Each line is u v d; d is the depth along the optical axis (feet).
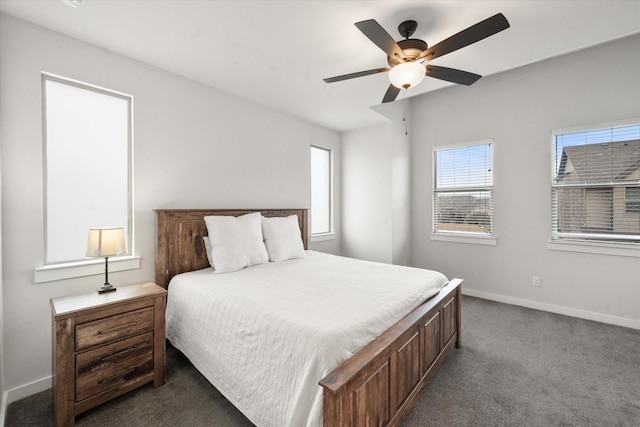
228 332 5.64
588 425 5.31
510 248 12.01
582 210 10.53
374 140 14.08
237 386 5.31
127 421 5.38
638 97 9.40
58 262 6.64
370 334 4.84
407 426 5.25
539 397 6.08
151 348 6.30
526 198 11.61
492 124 12.41
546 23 6.07
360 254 14.73
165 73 8.37
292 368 4.38
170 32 6.52
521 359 7.59
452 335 7.85
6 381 5.85
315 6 5.63
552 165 11.05
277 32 6.51
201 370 6.28
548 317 10.45
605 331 9.25
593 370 7.07
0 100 5.80
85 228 7.04
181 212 8.39
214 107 9.59
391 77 6.13
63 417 5.12
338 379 3.66
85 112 7.06
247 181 10.65
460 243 13.39
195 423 5.33
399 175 14.14
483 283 12.73
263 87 9.57
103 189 7.33
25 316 6.08
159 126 8.25
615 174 9.90
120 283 7.48
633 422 5.37
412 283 7.14
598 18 5.88
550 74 11.01
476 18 5.98
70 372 5.21
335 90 9.83
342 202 15.43
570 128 10.61
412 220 15.03
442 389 6.36
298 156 12.75
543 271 11.24
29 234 6.14
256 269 8.52
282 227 10.30
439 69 6.13
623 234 9.84
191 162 8.99
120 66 7.47
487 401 5.96
